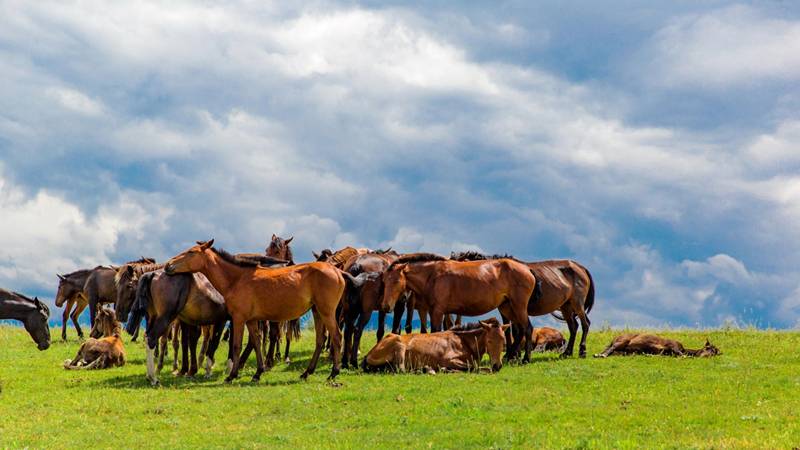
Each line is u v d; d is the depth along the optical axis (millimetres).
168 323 18000
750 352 20594
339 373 18453
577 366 18453
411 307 21000
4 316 18141
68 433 13398
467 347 18500
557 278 20547
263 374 19016
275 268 18219
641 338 20156
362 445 11766
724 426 12414
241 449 11953
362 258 21516
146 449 12156
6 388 17594
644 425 12570
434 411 13922
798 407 13695
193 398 15930
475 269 19688
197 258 17672
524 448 11258
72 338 28594
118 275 22656
